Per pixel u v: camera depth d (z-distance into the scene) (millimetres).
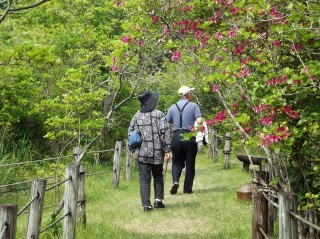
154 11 7445
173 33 7426
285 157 6387
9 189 12594
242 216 9562
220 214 9805
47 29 17281
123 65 9383
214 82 6766
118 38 14141
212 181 14633
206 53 7160
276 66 5906
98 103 16734
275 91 5477
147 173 10422
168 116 12016
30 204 6250
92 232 8422
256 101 6176
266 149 6559
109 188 13812
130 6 7672
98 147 17531
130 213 10219
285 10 6125
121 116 18562
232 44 6625
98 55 14430
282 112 5793
